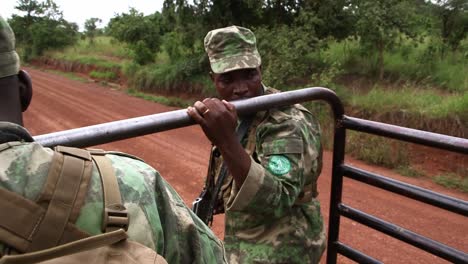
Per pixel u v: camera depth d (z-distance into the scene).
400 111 8.48
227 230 1.95
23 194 0.83
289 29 11.93
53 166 0.87
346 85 10.88
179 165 7.74
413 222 5.27
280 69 10.77
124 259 0.83
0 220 0.79
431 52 10.99
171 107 14.38
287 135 1.73
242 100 1.61
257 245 1.86
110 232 0.84
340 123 1.98
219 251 1.14
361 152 7.79
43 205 0.83
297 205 1.89
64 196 0.84
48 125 12.03
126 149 8.91
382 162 7.52
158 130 1.39
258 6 13.20
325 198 5.94
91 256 0.81
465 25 11.10
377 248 4.68
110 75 21.47
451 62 10.74
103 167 0.92
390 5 11.22
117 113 13.50
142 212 0.92
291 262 1.86
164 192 1.01
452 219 5.34
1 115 0.91
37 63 32.78
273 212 1.65
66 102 15.65
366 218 1.97
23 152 0.87
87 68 25.31
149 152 8.65
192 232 1.04
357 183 6.56
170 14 15.62
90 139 1.25
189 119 1.44
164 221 0.99
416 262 4.39
